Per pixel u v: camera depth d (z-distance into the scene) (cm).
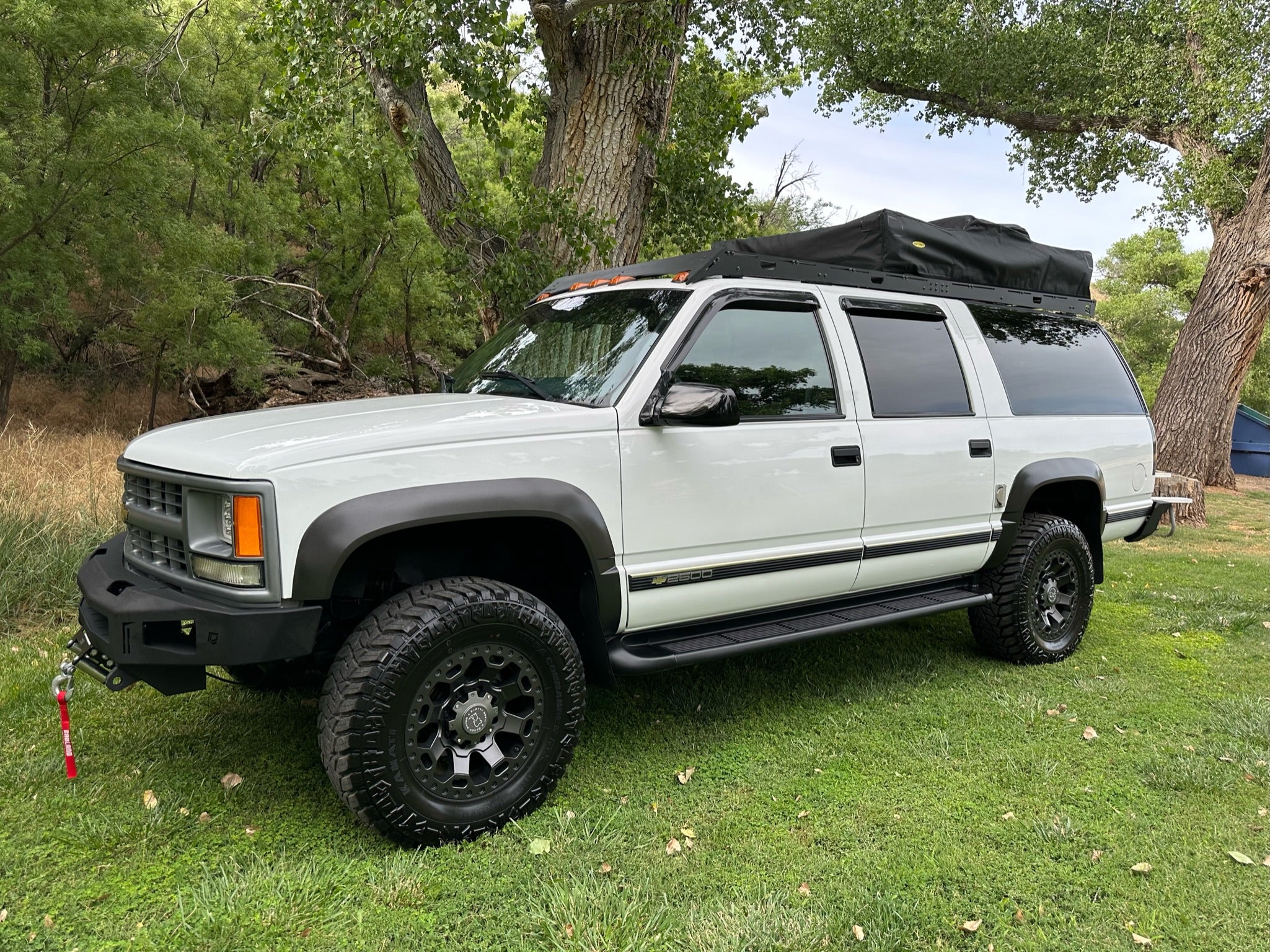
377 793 254
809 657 471
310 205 1969
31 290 1276
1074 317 520
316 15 711
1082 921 239
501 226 750
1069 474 462
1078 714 395
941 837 281
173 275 1410
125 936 224
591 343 353
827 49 1525
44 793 295
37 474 653
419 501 264
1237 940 231
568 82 783
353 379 1889
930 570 420
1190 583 704
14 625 480
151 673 266
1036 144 1672
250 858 261
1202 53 1231
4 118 1220
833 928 230
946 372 426
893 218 414
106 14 1184
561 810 294
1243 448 1941
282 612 249
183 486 267
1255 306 1218
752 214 955
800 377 366
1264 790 319
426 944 224
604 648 312
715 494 333
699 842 276
